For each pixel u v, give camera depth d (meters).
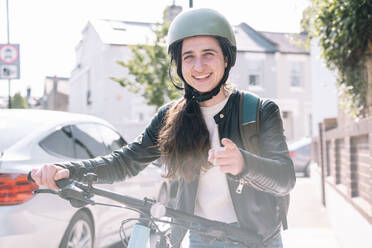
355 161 4.77
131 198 1.55
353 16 4.70
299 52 23.38
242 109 1.74
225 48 1.72
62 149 3.82
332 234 5.71
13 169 3.17
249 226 1.73
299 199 9.20
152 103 12.04
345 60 5.52
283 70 23.25
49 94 27.75
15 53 9.26
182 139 1.74
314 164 12.39
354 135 4.48
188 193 1.81
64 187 1.54
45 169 1.59
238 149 1.31
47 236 3.24
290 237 5.54
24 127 3.67
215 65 1.69
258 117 1.71
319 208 7.96
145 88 12.16
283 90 23.39
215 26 1.66
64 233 3.42
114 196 1.55
